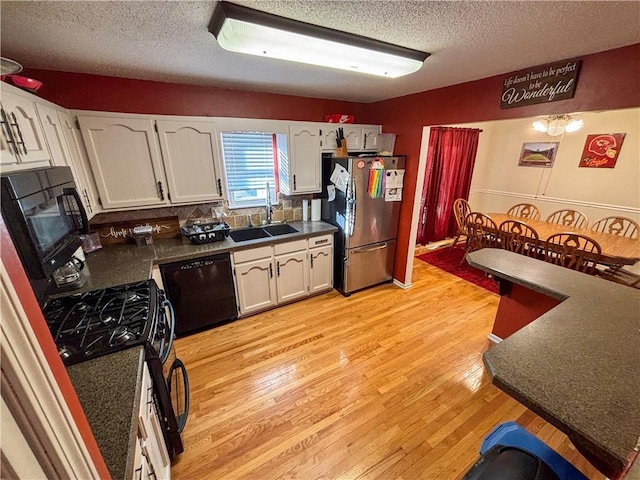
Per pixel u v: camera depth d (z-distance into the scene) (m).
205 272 2.48
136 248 2.47
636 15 1.20
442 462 1.57
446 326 2.77
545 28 1.36
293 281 3.07
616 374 0.98
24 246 1.11
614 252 2.73
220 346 2.47
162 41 1.53
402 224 3.42
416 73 2.16
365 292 3.46
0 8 1.12
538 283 1.70
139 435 1.01
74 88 2.10
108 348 1.21
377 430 1.74
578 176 4.25
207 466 1.54
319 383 2.08
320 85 2.57
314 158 3.08
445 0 1.12
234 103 2.73
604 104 1.67
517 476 0.81
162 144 2.28
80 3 1.11
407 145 3.14
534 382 0.95
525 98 2.04
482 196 5.62
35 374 0.42
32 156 1.34
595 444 0.76
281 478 1.49
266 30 1.28
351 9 1.19
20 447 0.39
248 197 3.15
